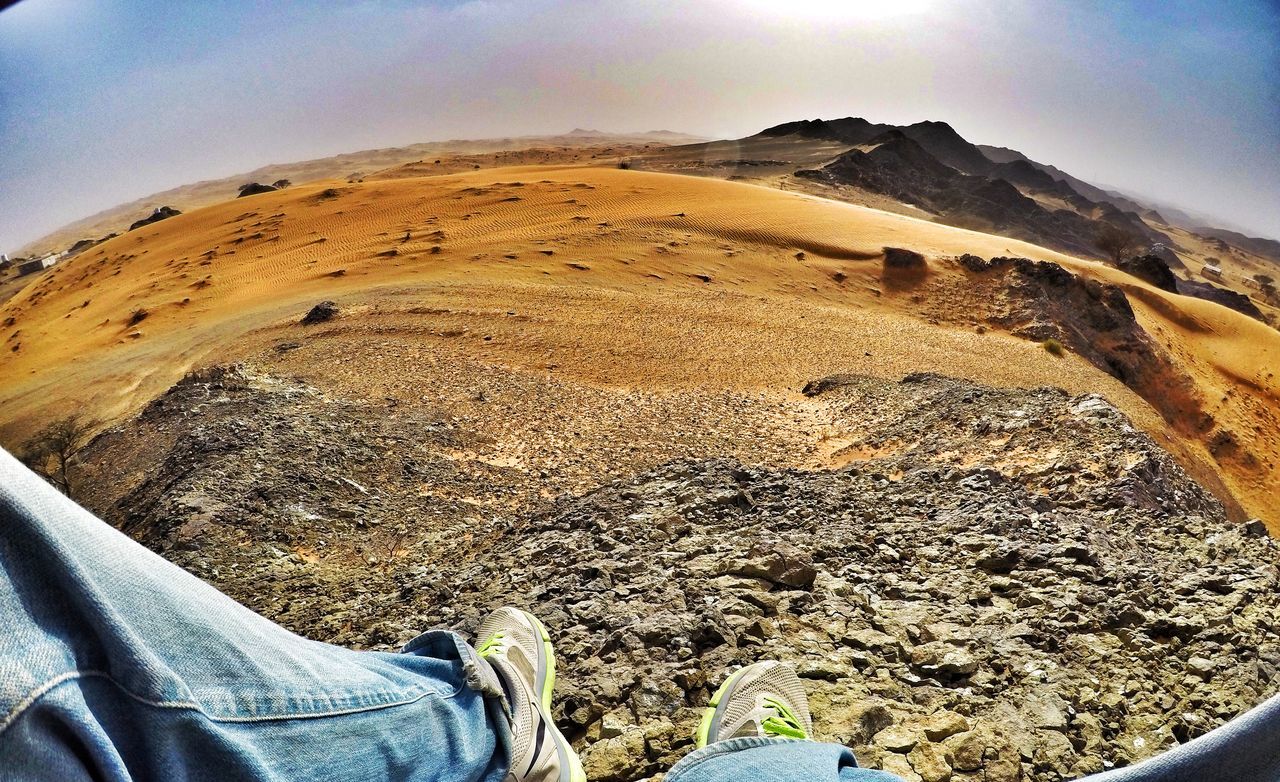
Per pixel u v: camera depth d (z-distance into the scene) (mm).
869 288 82500
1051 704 4453
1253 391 78375
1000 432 16641
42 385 67688
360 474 20375
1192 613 5660
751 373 50406
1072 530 7598
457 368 46344
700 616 5117
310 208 112688
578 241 88625
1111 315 78250
